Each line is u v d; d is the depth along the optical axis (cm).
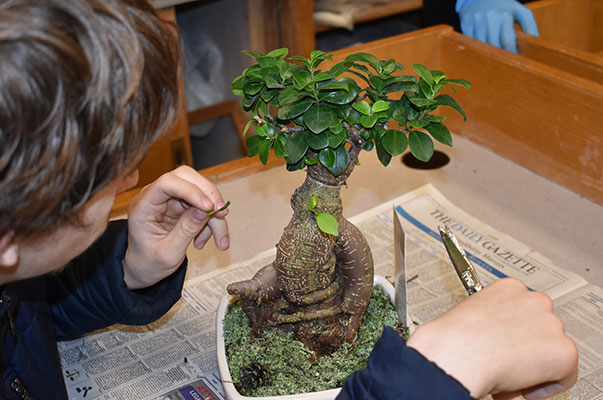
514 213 102
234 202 106
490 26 133
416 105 56
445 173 114
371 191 109
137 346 78
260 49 185
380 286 78
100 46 38
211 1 183
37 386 66
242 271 90
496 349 49
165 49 45
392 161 118
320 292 67
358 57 59
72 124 39
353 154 61
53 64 37
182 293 87
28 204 40
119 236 72
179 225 69
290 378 65
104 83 39
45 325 70
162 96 46
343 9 205
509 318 52
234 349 69
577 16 142
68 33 38
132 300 72
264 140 60
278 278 67
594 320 78
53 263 50
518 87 108
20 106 36
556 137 105
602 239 95
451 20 170
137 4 44
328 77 55
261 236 98
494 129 117
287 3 176
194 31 189
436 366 46
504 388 50
